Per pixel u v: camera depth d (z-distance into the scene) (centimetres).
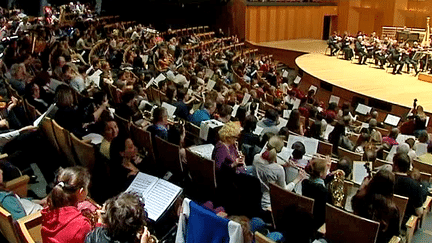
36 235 361
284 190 449
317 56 2234
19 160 606
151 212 385
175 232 433
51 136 590
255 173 527
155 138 569
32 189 548
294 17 2733
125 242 270
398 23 2673
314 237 427
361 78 1739
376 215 425
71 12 2595
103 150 530
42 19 2372
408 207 519
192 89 1057
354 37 2334
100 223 312
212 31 2598
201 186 539
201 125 675
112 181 507
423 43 2077
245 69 1703
